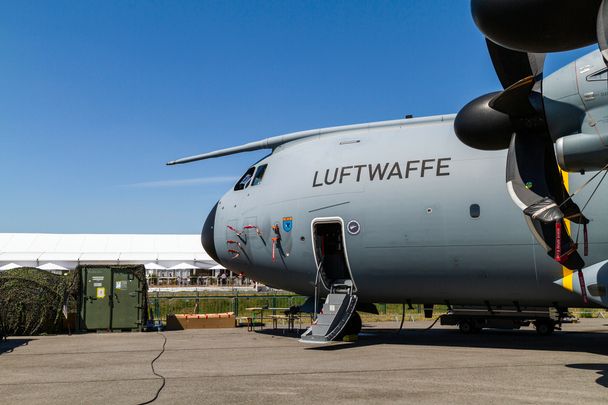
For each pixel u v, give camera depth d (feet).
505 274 37.17
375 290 42.93
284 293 137.08
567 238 29.50
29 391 25.46
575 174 33.45
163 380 27.84
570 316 57.26
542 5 18.58
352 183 41.73
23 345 45.65
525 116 29.22
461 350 39.17
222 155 51.52
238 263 49.21
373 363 32.86
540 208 27.17
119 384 26.91
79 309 58.59
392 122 44.14
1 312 54.39
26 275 57.72
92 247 173.27
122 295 59.36
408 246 39.42
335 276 45.37
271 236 45.60
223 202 51.01
